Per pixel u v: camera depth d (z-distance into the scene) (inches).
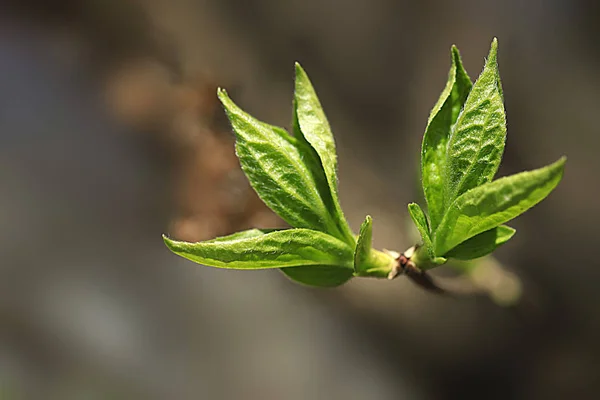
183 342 16.9
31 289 17.1
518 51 15.4
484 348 15.7
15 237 17.4
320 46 16.6
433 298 15.9
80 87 17.5
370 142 16.7
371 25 16.3
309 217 8.6
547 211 15.1
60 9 17.2
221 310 17.3
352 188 16.6
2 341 16.5
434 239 8.5
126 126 17.0
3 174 17.8
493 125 8.3
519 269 14.9
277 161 8.6
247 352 16.8
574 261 14.9
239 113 8.6
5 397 15.8
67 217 17.7
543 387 15.1
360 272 8.7
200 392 16.4
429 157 8.6
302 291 17.3
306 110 8.6
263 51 16.8
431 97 16.0
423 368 16.3
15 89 17.9
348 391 16.4
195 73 16.3
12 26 17.6
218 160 14.6
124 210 17.7
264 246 8.4
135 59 16.8
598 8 14.6
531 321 15.2
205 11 16.8
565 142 14.9
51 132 17.9
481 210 8.3
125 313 17.0
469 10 15.7
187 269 17.8
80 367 16.5
